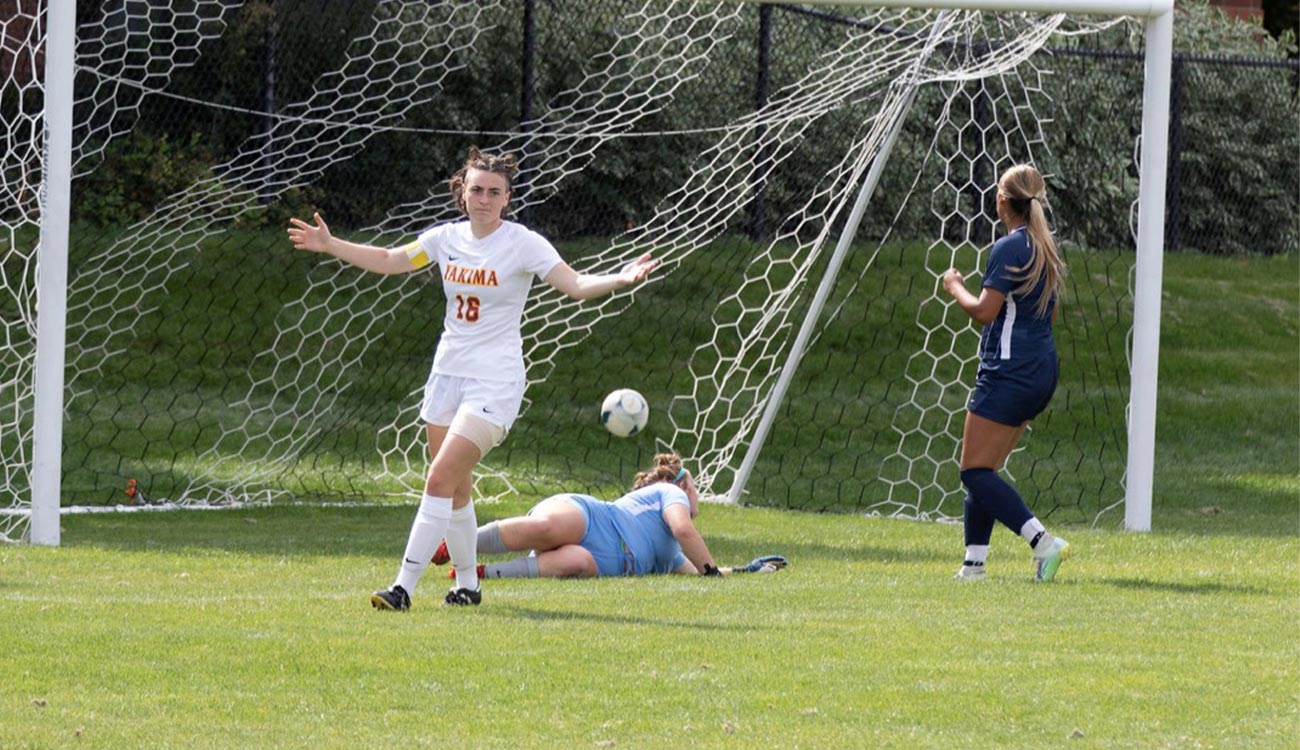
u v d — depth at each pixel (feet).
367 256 77.87
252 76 160.56
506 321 76.43
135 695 57.16
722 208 156.35
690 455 152.97
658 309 176.86
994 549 107.14
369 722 54.34
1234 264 211.82
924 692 59.62
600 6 166.61
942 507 135.64
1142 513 117.50
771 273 178.60
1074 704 58.18
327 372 163.94
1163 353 188.03
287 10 161.58
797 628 71.92
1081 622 74.49
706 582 88.33
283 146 159.53
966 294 87.56
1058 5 115.75
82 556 95.14
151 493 127.34
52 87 100.83
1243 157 213.66
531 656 64.59
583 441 154.30
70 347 161.79
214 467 138.00
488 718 55.21
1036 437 162.50
